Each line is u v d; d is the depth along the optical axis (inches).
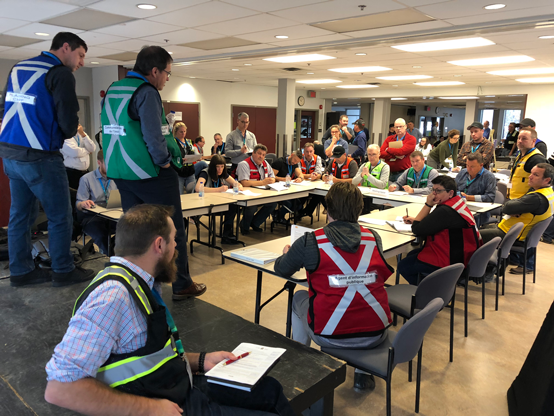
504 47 217.0
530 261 172.4
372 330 73.1
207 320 85.0
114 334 42.1
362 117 636.1
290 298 92.7
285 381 65.1
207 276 157.6
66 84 83.4
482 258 113.4
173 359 48.4
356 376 89.7
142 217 47.2
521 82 379.9
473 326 122.3
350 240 71.9
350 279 72.0
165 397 46.1
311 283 74.3
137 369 44.3
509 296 145.7
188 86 421.4
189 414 48.1
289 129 410.3
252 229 230.2
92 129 375.2
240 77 404.2
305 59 274.7
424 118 687.7
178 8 160.7
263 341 77.3
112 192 140.3
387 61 273.6
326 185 220.5
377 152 210.5
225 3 152.1
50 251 95.8
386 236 118.4
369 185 213.5
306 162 255.3
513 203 146.3
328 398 69.4
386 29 188.1
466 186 185.5
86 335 40.4
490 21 170.9
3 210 154.1
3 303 88.4
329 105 573.3
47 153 87.7
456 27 180.4
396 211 154.0
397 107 625.0
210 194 183.9
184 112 422.9
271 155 287.3
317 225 242.5
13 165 87.6
